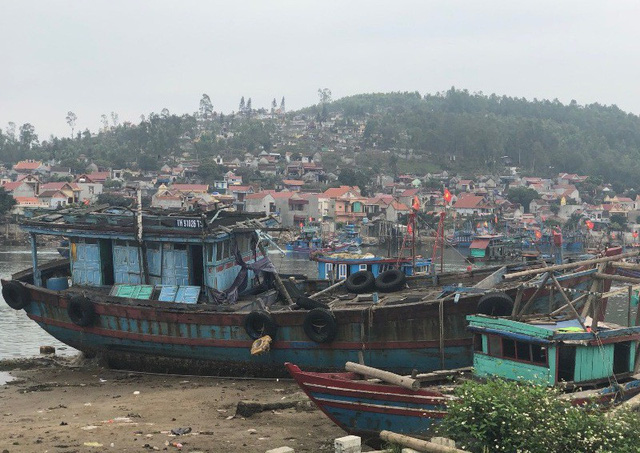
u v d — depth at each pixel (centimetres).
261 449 1503
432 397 1452
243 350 2423
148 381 2470
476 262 8825
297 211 12888
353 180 15350
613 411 1321
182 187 12825
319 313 2297
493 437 1209
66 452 1473
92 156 17388
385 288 2858
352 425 1538
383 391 1492
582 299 2242
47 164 16412
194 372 2531
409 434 1485
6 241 10362
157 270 2639
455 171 18975
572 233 11588
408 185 16238
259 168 16775
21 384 2411
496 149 19762
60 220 2805
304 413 1827
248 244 2873
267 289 2881
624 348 1708
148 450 1492
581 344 1579
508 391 1273
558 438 1163
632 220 14325
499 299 2139
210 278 2566
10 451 1484
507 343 1658
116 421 1789
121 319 2562
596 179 17588
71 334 2700
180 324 2481
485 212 13950
